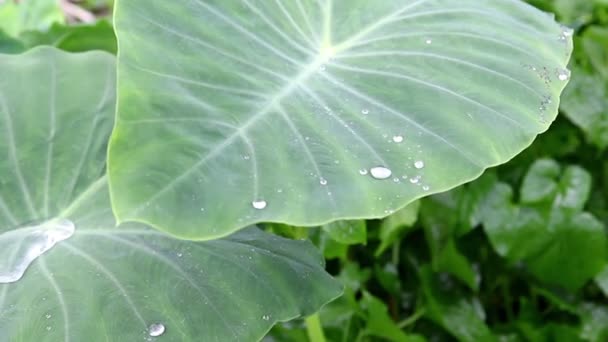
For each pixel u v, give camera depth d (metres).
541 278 1.81
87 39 1.64
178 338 1.10
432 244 1.74
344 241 1.41
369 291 1.91
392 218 1.54
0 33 1.55
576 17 1.96
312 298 1.15
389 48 1.17
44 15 2.04
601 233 1.72
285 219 1.01
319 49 1.18
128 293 1.12
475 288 1.72
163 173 1.00
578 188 1.73
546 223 1.73
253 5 1.15
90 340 1.10
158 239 1.17
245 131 1.05
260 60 1.11
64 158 1.26
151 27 1.07
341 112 1.09
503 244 1.74
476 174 1.06
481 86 1.13
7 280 1.14
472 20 1.22
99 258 1.16
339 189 1.03
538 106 1.13
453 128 1.09
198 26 1.10
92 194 1.24
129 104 1.02
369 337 1.71
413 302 1.90
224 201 1.00
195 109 1.04
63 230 1.20
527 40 1.21
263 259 1.16
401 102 1.11
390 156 1.06
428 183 1.05
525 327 1.82
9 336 1.10
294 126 1.07
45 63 1.33
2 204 1.23
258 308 1.12
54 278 1.14
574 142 1.92
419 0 1.25
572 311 1.82
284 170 1.03
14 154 1.26
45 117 1.29
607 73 1.92
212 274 1.14
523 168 1.87
